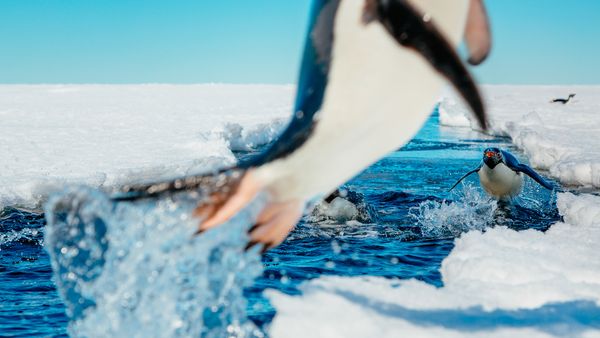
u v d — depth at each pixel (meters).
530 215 9.31
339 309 3.88
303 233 7.87
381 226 8.37
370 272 6.10
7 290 5.66
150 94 52.22
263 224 2.96
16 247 7.41
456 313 3.84
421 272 6.07
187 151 15.88
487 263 4.59
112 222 2.91
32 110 31.61
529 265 4.55
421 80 2.72
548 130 21.42
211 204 2.85
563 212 7.69
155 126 22.81
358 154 2.85
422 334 3.53
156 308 3.02
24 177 11.78
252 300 4.91
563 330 3.55
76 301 3.08
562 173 13.12
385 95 2.70
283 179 2.83
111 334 3.01
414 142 22.06
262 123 23.09
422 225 8.48
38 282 5.94
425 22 2.54
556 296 4.05
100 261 3.01
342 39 2.73
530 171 10.01
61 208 2.96
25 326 4.69
